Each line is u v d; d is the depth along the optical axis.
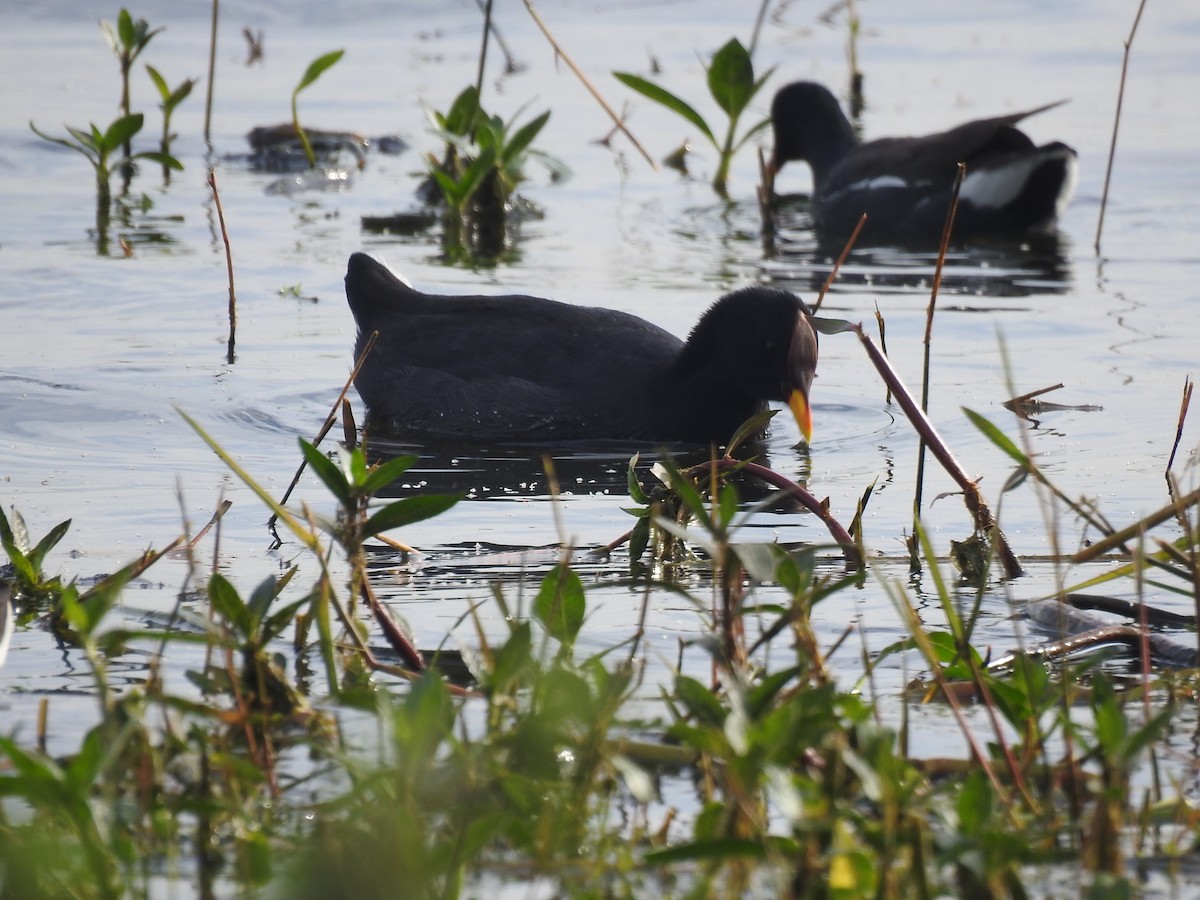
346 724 6.64
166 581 8.52
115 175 20.66
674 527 6.57
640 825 5.87
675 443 12.73
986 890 5.13
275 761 6.34
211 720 6.54
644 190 20.88
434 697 5.44
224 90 24.91
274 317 14.96
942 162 19.59
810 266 17.36
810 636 6.76
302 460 11.23
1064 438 11.47
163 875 5.47
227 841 5.71
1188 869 5.53
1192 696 7.05
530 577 8.77
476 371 13.18
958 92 25.17
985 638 7.84
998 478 10.66
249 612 6.67
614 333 13.38
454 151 19.91
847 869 5.05
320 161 21.55
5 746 5.01
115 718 5.86
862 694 7.11
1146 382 12.77
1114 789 5.47
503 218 19.16
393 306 13.97
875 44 29.16
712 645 6.33
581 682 5.84
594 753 5.74
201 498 10.18
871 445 11.78
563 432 12.83
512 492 10.80
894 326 14.74
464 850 5.21
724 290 16.09
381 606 7.41
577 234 18.55
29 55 26.89
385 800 5.42
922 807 5.52
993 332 14.42
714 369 12.68
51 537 8.41
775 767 5.26
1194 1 32.19
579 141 22.89
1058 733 6.65
